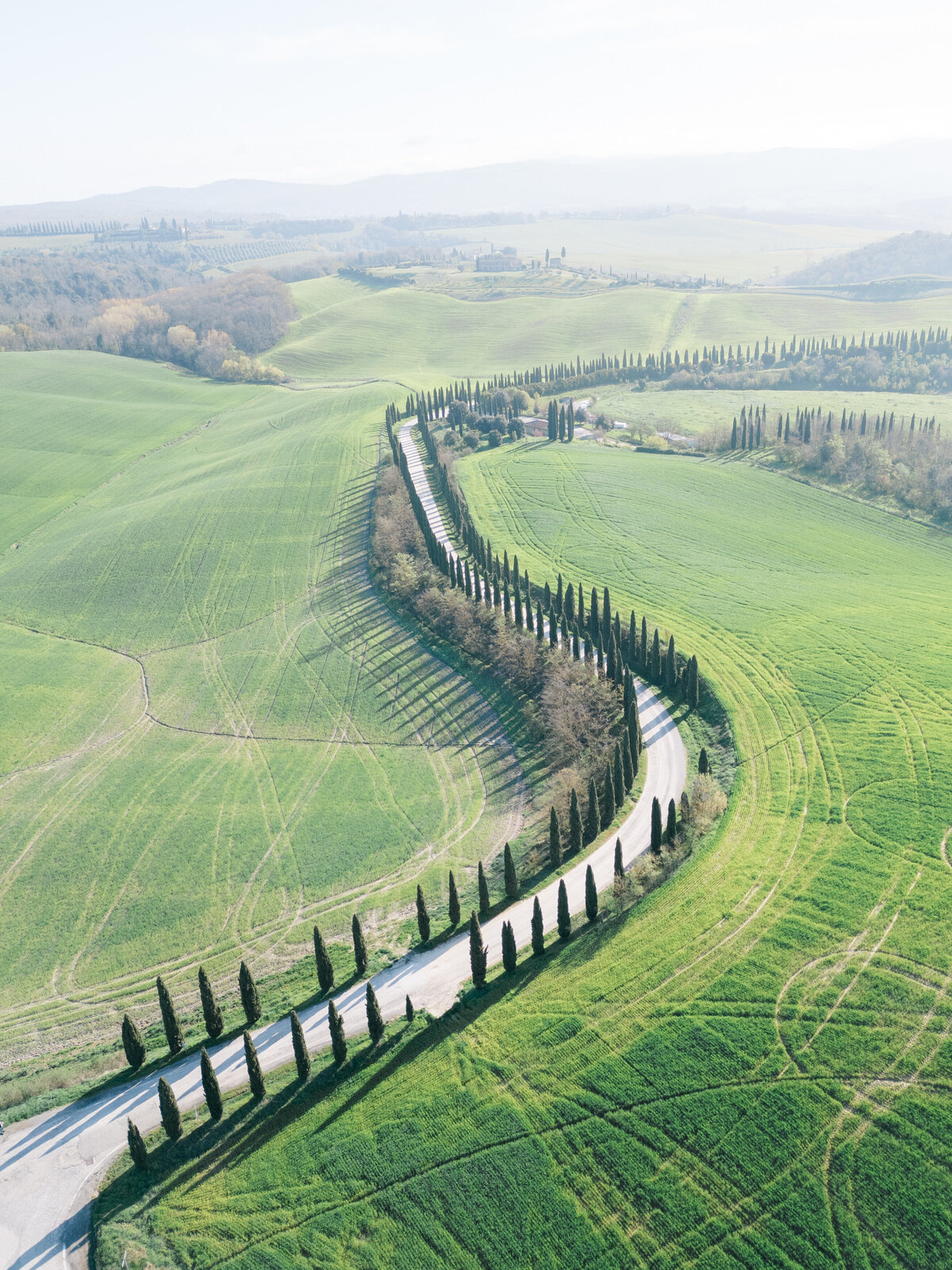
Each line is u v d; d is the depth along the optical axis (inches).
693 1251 1712.6
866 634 4094.5
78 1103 2215.8
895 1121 1872.5
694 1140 1898.4
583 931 2556.6
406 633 4704.7
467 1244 1775.3
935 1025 2066.9
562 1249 1745.8
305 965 2667.3
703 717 3636.8
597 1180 1854.1
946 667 3735.2
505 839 3176.7
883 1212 1724.9
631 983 2290.8
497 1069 2116.1
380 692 4274.1
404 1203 1860.2
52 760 4045.3
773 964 2288.4
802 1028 2102.6
